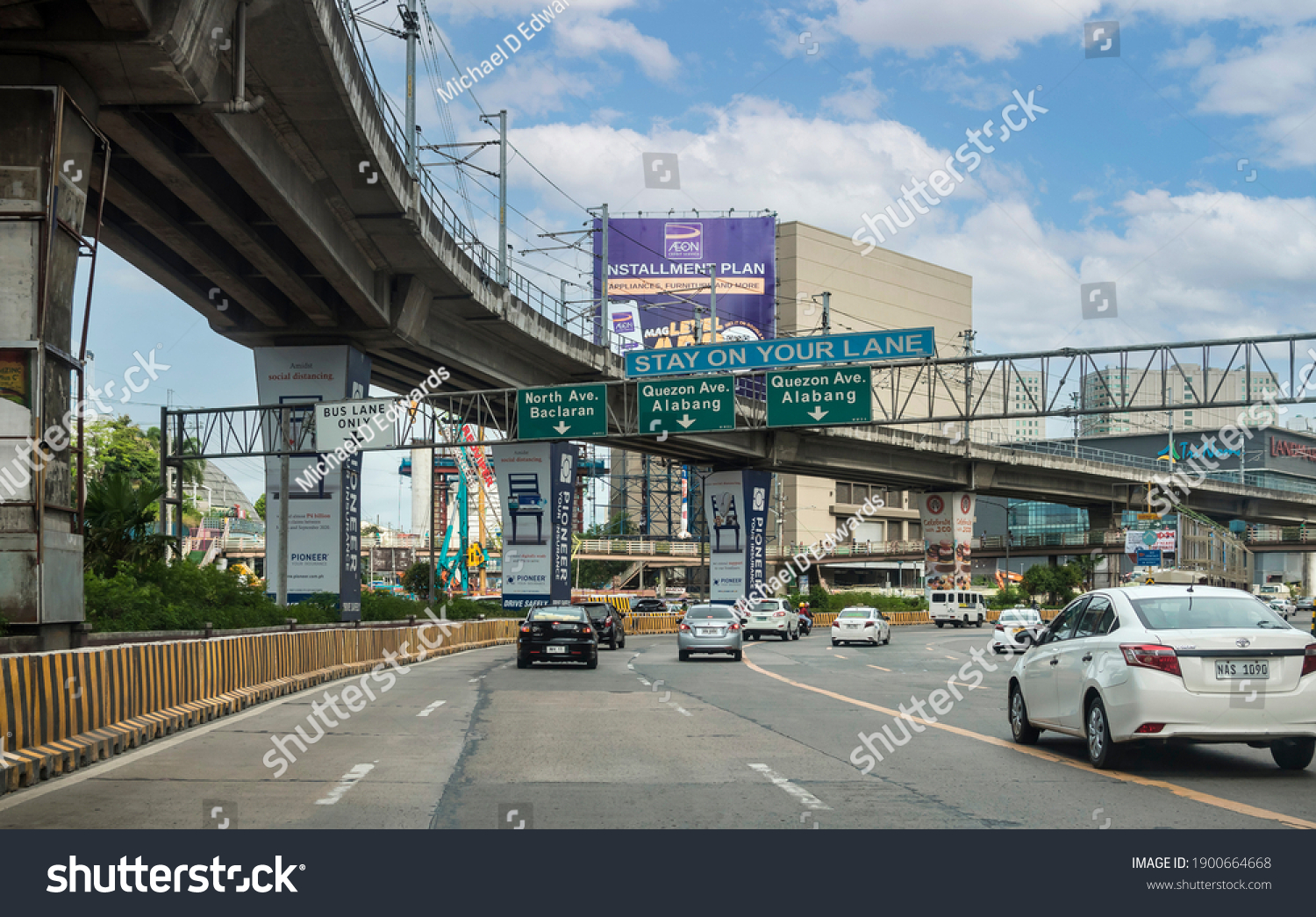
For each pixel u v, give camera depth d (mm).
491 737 13516
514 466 56031
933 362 34562
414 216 34625
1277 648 10094
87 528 29562
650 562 112812
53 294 17969
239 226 30750
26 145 17641
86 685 11695
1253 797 9250
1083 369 33250
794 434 69000
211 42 20672
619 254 106500
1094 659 10953
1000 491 86375
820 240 121688
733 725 14961
